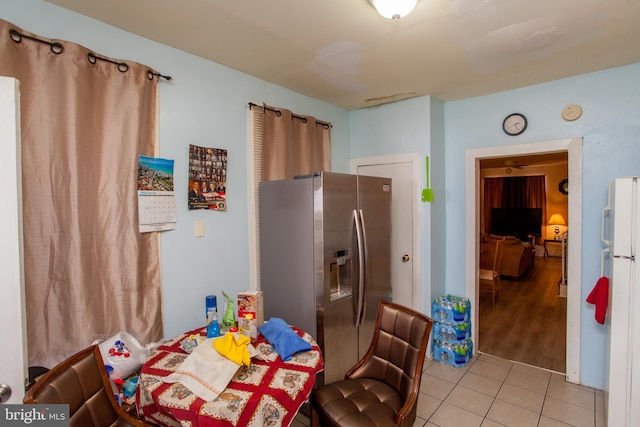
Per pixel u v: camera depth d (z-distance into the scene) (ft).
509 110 9.64
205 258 7.39
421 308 10.28
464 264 10.65
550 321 13.29
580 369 8.63
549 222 27.68
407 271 10.56
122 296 5.91
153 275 6.42
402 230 10.65
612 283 5.74
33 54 4.94
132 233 6.03
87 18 5.65
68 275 5.30
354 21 5.89
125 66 5.97
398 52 7.15
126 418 4.59
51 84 5.11
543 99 9.06
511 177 29.27
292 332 5.69
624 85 7.97
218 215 7.66
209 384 4.21
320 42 6.67
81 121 5.41
